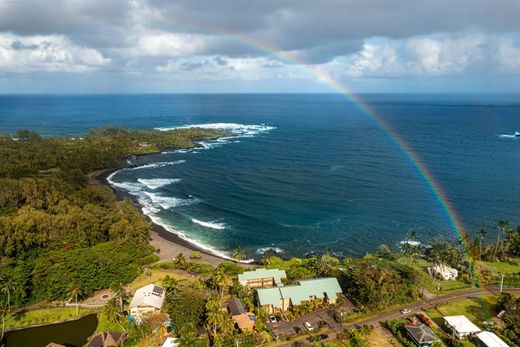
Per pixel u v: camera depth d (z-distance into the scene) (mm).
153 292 90125
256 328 79250
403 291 92062
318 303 88875
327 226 149625
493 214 163875
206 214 161500
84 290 96062
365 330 78688
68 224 122812
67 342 79875
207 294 90312
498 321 82750
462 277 103562
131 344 76625
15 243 108375
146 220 147250
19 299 91312
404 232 145500
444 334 78250
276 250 129625
